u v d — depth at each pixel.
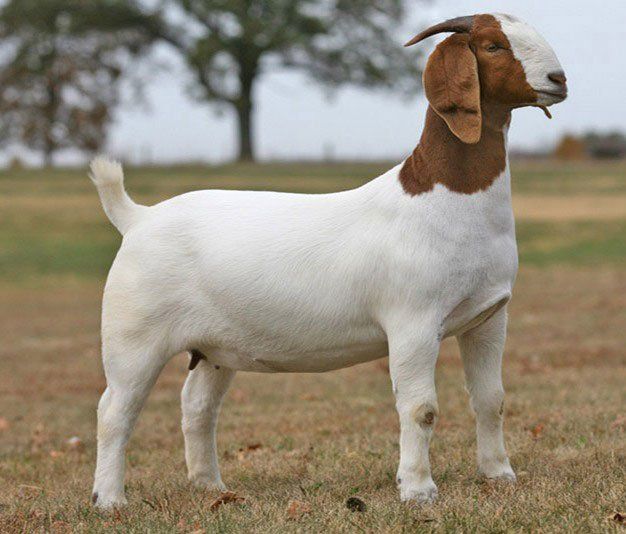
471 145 4.96
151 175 41.44
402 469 5.03
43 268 24.56
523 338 13.14
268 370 5.50
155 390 10.85
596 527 4.49
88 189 38.84
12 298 20.31
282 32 48.38
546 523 4.62
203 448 5.98
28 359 13.11
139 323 5.43
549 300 16.98
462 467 6.05
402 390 4.99
